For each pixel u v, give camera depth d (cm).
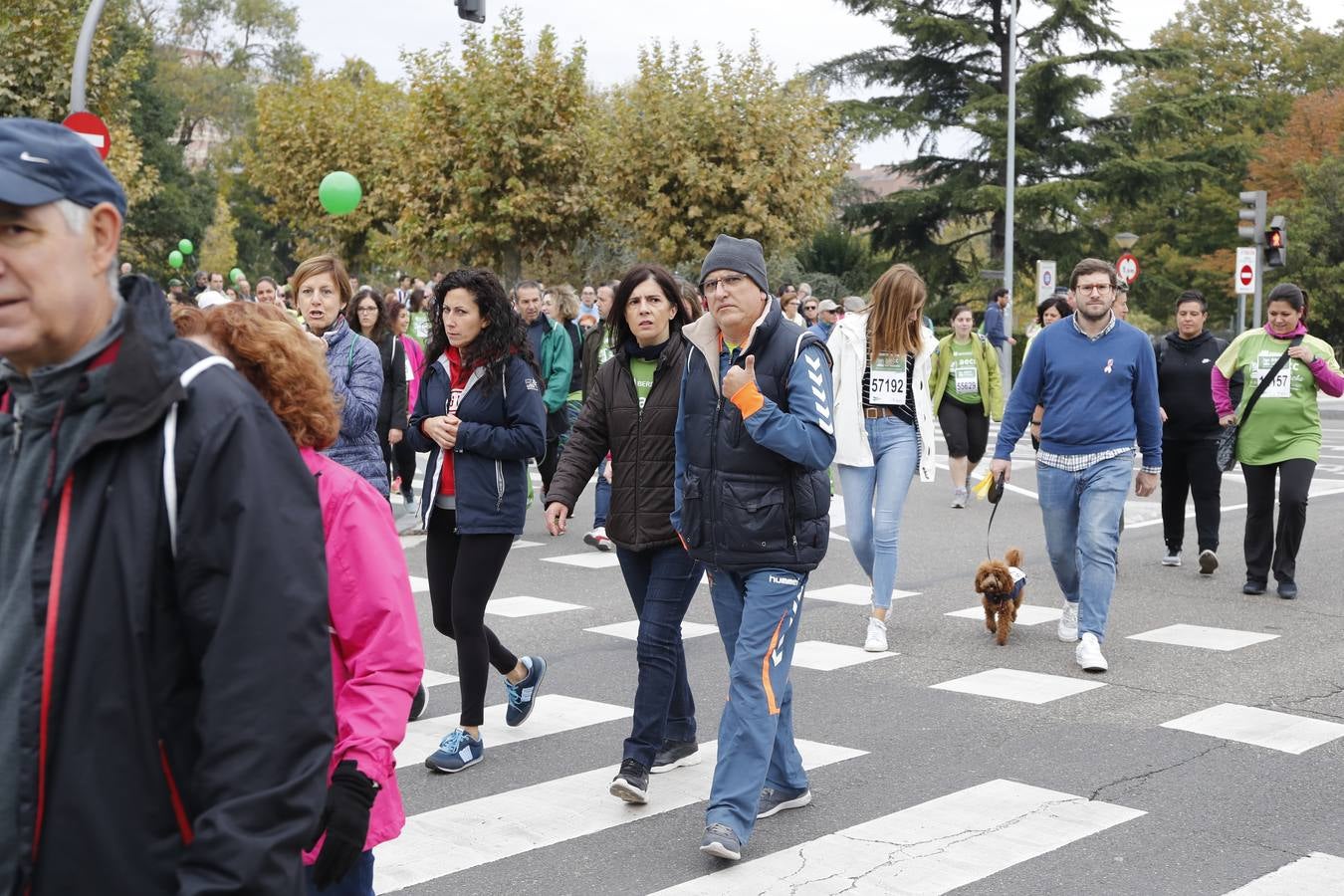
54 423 194
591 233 3038
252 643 190
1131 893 430
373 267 4116
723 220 2853
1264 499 948
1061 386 743
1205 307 1027
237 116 6550
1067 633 805
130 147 2159
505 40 2831
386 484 625
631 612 893
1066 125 4003
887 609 782
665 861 459
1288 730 616
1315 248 4097
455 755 557
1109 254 4072
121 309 196
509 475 552
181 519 192
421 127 2911
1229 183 4891
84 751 188
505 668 604
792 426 439
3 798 191
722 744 458
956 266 4222
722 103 2862
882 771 558
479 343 547
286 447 201
